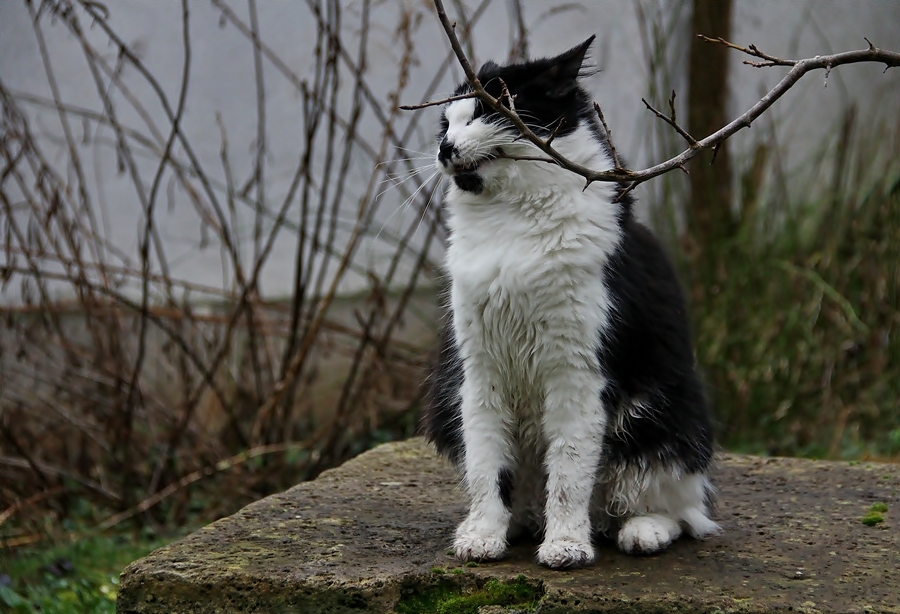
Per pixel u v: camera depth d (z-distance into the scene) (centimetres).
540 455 315
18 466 538
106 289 534
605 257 290
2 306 589
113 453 546
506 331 293
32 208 542
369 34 689
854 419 602
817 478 404
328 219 699
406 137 554
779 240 625
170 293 568
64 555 482
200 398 606
